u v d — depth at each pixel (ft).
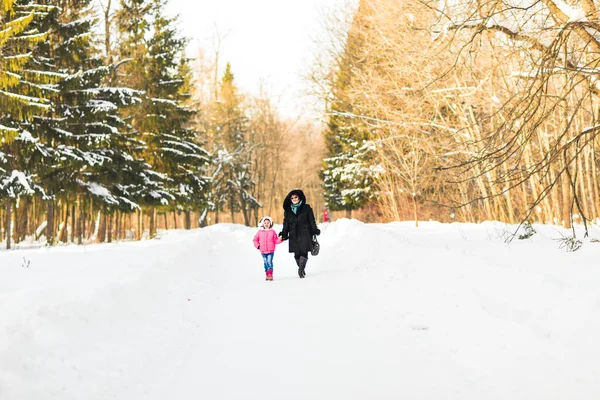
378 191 116.37
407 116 69.21
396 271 26.66
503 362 12.73
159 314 19.58
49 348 13.07
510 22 31.04
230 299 24.07
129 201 89.76
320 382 12.30
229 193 170.81
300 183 239.71
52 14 76.28
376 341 15.58
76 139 77.46
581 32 23.50
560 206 54.75
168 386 12.29
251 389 11.98
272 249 31.01
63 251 47.47
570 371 11.62
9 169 71.26
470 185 83.97
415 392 11.43
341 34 101.81
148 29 103.76
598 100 28.89
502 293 18.34
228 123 168.66
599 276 19.19
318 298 23.17
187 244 47.83
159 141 105.40
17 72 65.31
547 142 52.90
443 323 16.58
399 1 58.23
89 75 78.13
